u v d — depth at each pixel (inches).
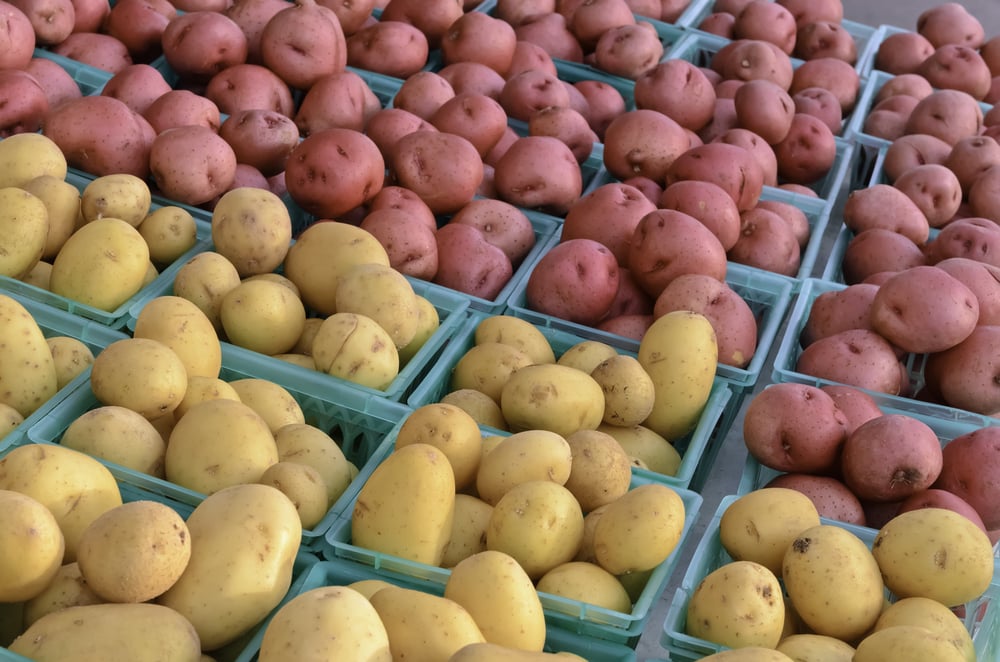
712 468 35.7
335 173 37.5
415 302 33.8
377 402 31.7
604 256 36.6
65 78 42.3
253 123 40.1
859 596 26.8
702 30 60.4
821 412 32.2
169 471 28.5
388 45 47.9
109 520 24.1
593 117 49.3
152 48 46.4
